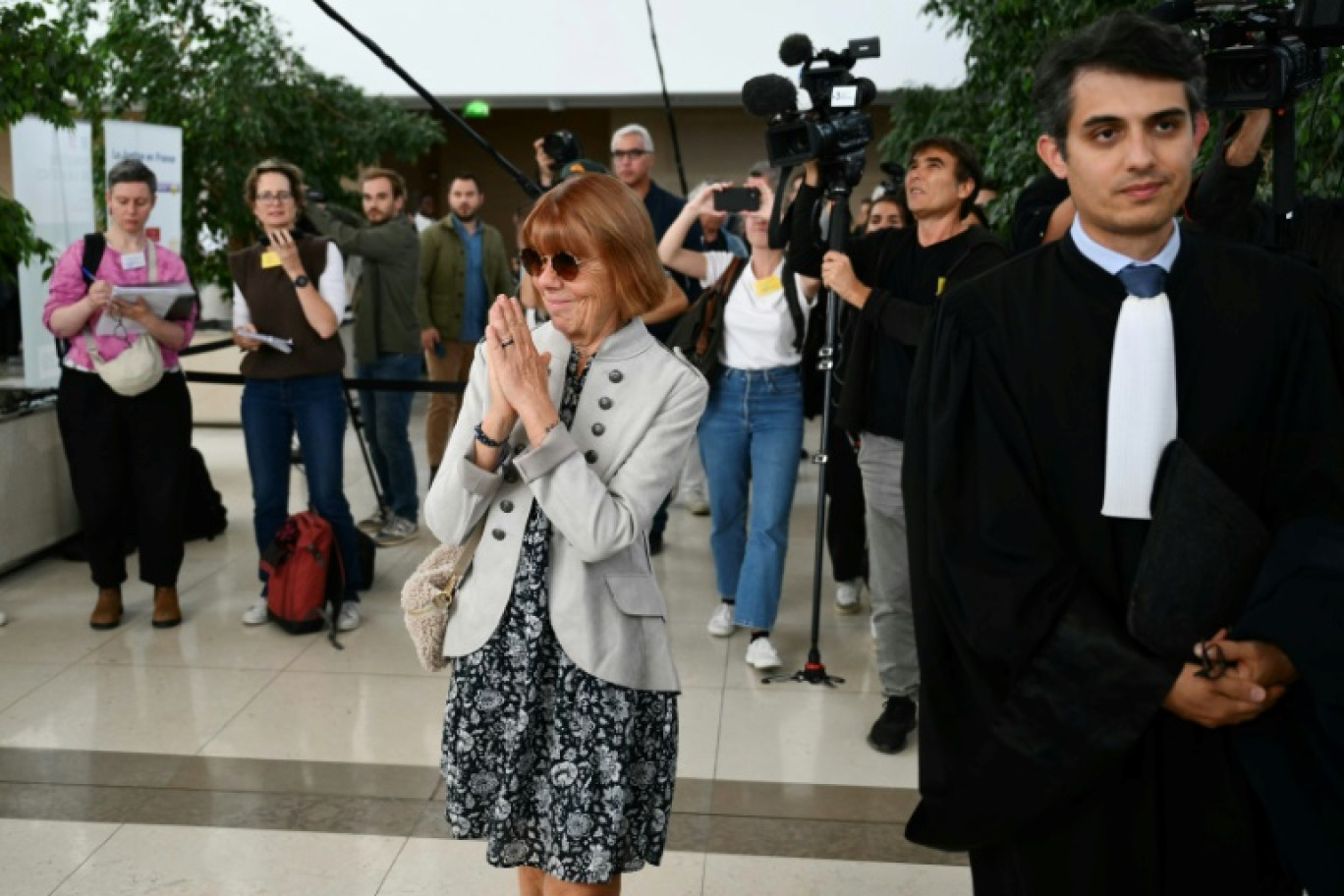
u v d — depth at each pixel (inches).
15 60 173.0
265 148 319.3
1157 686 62.8
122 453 174.2
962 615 67.9
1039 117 67.5
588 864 79.3
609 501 78.3
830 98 143.6
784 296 158.1
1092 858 66.9
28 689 154.1
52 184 209.2
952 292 71.2
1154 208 63.4
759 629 160.6
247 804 124.0
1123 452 65.1
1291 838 63.7
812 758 136.3
